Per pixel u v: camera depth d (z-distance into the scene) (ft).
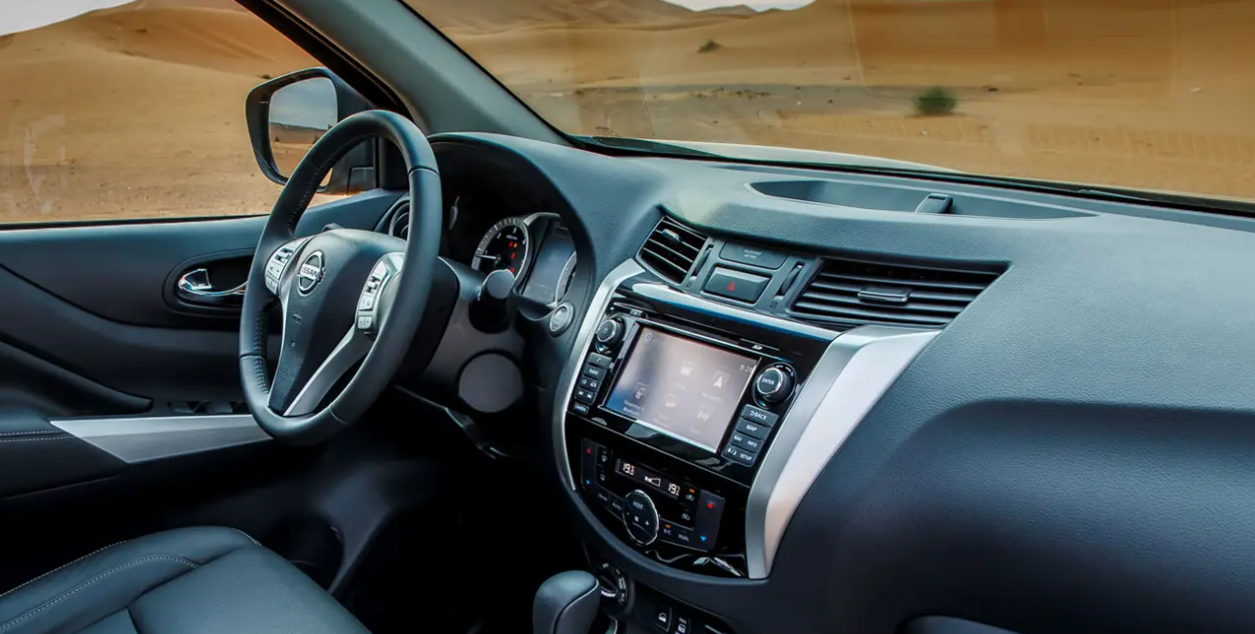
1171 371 2.82
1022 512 2.96
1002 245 3.37
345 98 6.03
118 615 3.94
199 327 6.09
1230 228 3.68
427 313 4.40
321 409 4.27
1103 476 2.84
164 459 5.12
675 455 3.68
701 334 3.83
